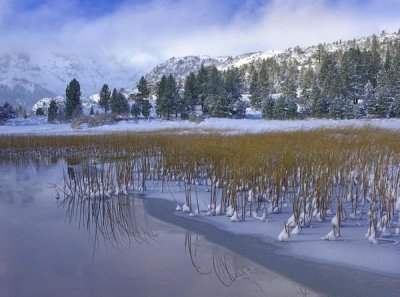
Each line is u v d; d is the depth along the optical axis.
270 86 97.56
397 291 5.75
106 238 8.50
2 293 6.08
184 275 6.59
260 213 9.59
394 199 8.58
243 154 11.72
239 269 6.72
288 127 35.38
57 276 6.64
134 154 16.66
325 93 64.50
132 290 6.11
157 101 77.88
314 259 6.89
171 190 12.87
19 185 14.91
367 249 7.09
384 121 42.06
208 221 9.38
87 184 13.48
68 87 77.69
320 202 8.88
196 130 34.66
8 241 8.37
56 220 9.96
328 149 12.36
